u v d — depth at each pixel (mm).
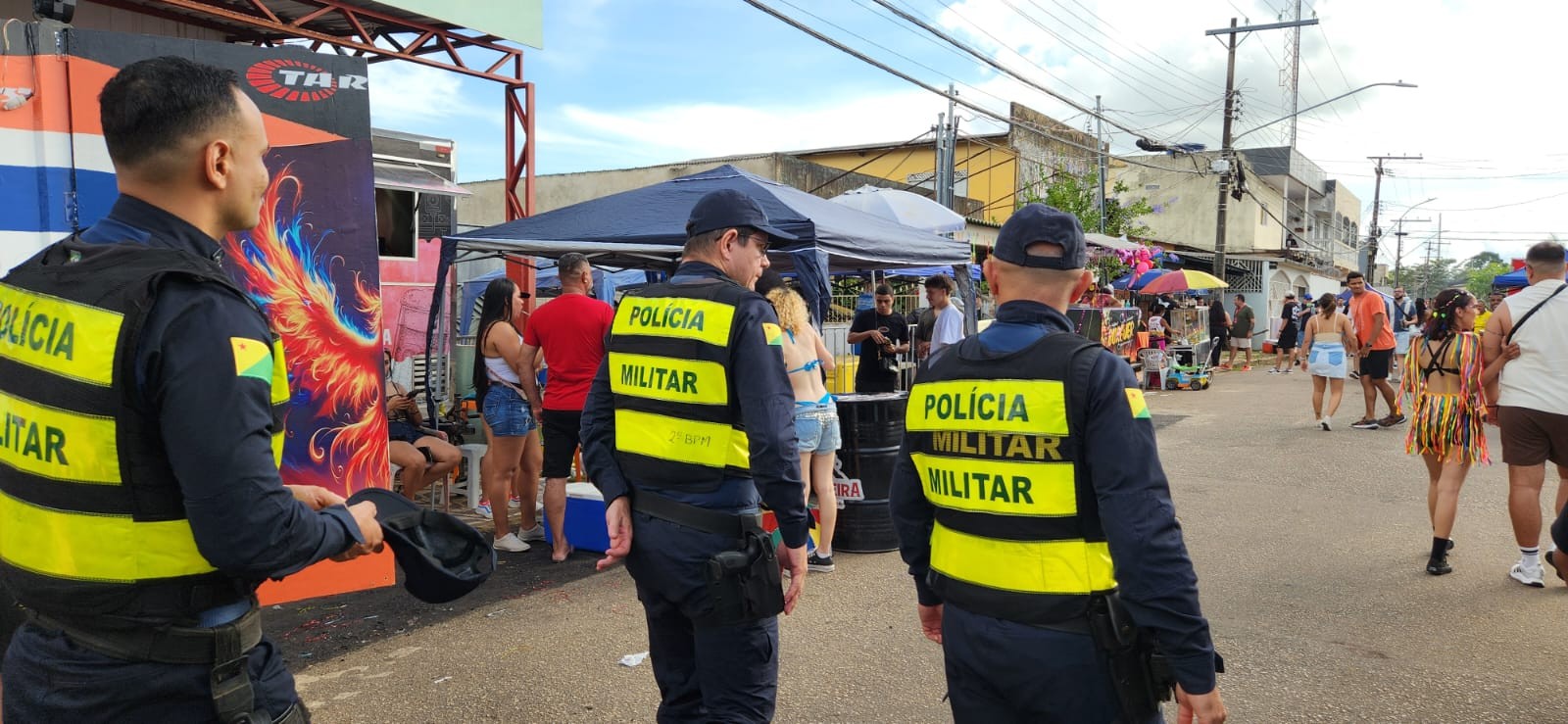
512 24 9250
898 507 2299
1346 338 11555
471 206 25406
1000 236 2150
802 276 6184
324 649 4426
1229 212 37438
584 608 4980
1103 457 1859
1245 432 11266
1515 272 18953
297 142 4297
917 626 4742
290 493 1602
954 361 2145
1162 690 1943
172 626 1580
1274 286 33188
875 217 8180
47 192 3787
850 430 6102
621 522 2779
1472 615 4785
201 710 1635
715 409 2652
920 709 3793
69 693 1589
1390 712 3707
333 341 4430
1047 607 1935
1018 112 26328
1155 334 17562
